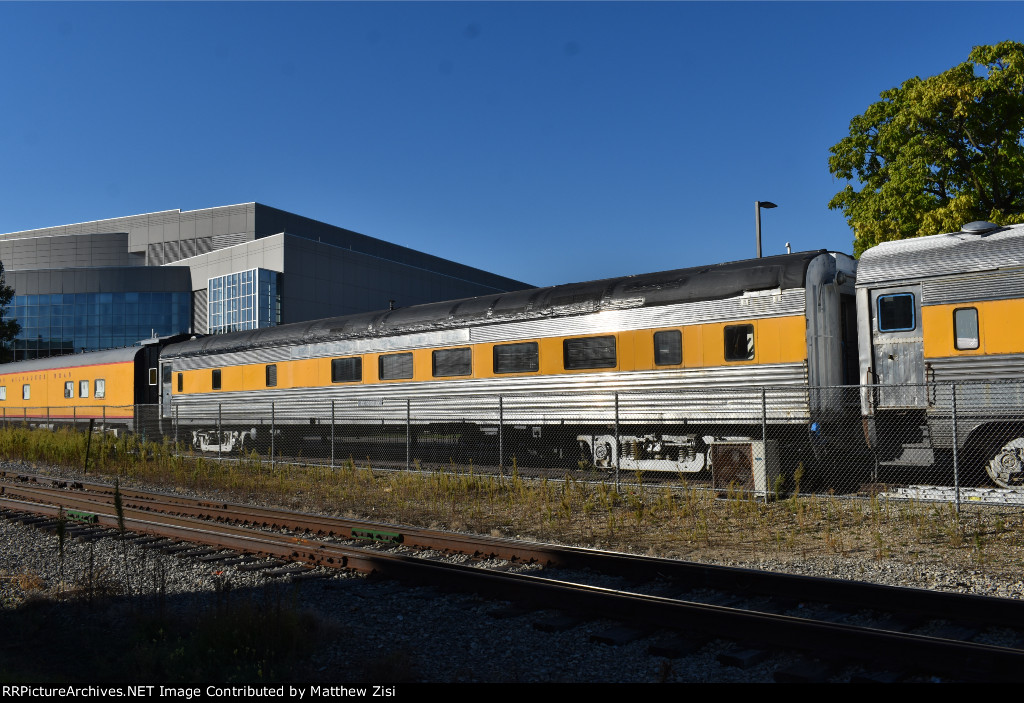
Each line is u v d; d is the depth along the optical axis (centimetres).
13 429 2667
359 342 1930
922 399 1198
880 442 1248
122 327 6381
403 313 1878
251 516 1146
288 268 5522
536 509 1202
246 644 537
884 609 626
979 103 2009
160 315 6369
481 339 1686
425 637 586
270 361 2153
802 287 1257
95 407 2619
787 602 668
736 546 912
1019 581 714
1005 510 1033
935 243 1234
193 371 2400
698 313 1370
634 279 1502
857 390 1272
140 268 6412
